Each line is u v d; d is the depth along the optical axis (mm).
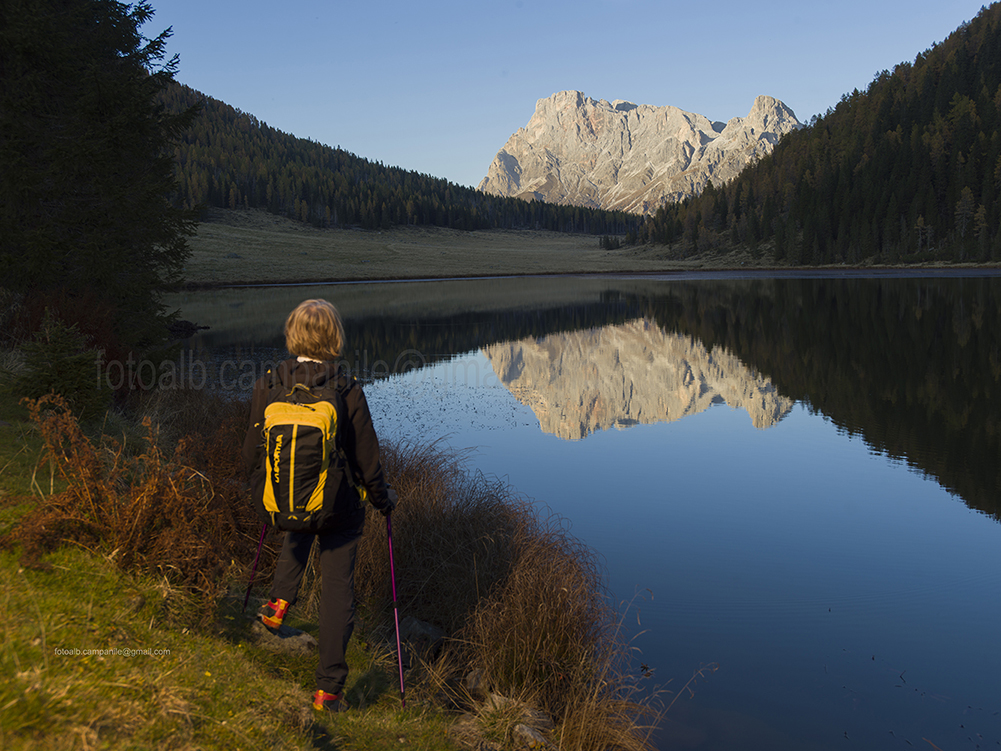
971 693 4512
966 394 15047
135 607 2863
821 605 5844
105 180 11297
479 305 45500
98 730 1967
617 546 7199
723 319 34750
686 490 9211
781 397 15742
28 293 10016
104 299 10859
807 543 7309
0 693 1953
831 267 111812
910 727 4164
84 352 6512
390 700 3562
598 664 4629
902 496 8922
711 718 4234
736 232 138250
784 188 141000
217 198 153000
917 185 115938
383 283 75562
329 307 2885
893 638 5250
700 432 12672
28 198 10609
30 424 5223
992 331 25281
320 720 2803
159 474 3549
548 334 29484
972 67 161125
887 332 26547
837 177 131500
